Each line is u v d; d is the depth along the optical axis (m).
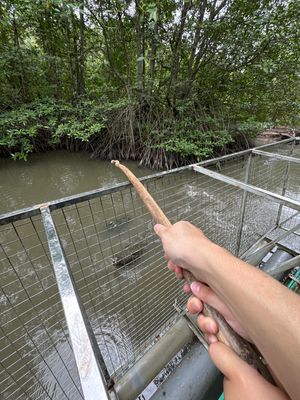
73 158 5.81
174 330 1.14
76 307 0.42
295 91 5.15
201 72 5.18
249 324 0.26
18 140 4.98
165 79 5.07
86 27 5.43
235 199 2.63
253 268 0.30
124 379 0.98
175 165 5.00
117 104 5.39
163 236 0.46
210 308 0.36
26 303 1.88
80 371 0.33
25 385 1.40
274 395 0.26
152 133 5.12
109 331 1.58
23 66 5.56
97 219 2.70
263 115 5.82
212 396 0.99
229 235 2.19
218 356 0.32
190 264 0.38
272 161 3.51
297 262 1.19
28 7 4.25
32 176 4.79
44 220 0.72
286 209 2.54
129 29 4.78
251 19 3.94
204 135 4.89
